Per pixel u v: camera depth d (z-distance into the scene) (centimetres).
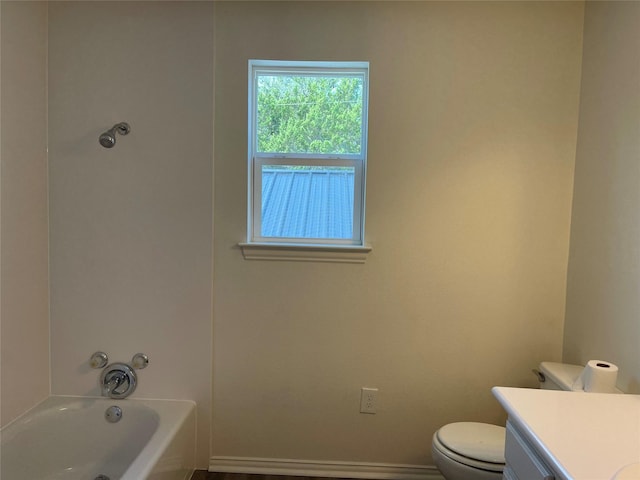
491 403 211
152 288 211
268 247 206
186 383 213
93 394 213
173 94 204
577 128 200
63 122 205
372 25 200
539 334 209
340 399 214
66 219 209
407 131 203
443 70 201
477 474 161
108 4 201
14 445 186
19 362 193
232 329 212
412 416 214
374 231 207
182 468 198
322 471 215
